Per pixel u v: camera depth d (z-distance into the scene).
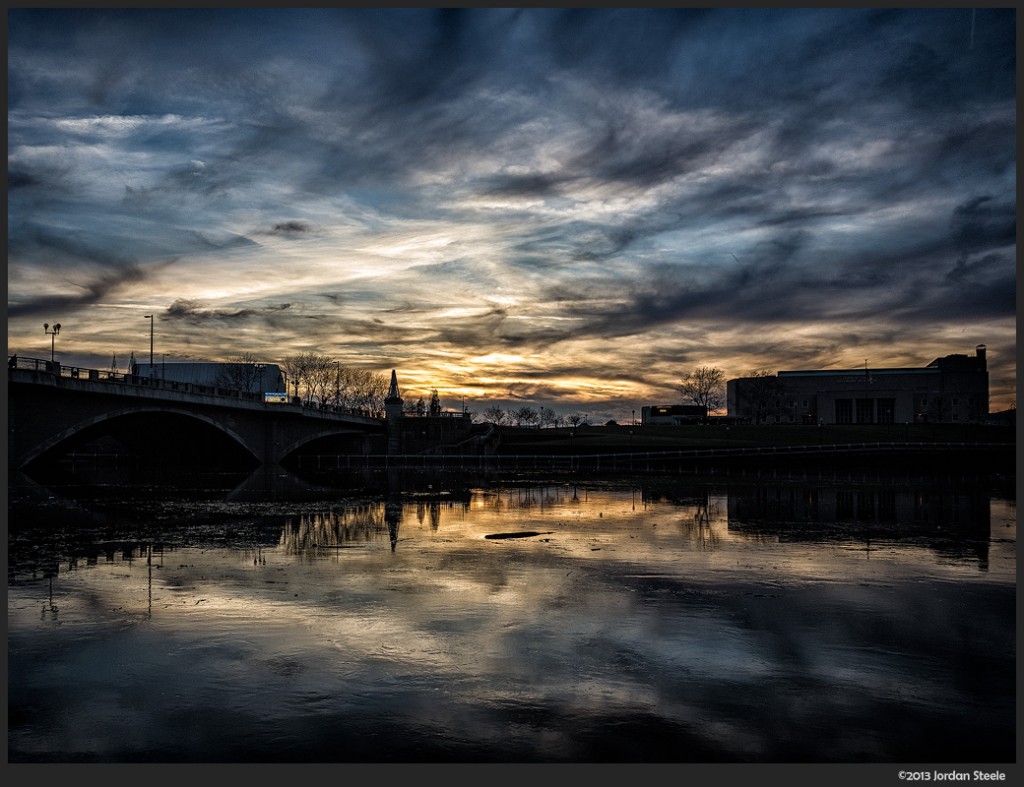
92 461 125.31
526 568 28.67
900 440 156.50
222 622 20.61
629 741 13.80
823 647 18.95
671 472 109.19
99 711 14.87
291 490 66.94
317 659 17.70
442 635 19.59
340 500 57.28
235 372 176.88
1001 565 29.92
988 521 46.12
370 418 137.62
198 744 13.54
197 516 44.44
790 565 29.67
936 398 196.75
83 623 20.42
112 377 68.50
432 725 14.36
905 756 13.38
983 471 119.62
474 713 14.89
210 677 16.59
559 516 47.56
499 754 13.25
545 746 13.56
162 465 105.94
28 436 60.44
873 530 40.97
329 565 28.91
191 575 26.70
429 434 153.75
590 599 23.58
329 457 135.12
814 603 23.25
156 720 14.52
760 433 168.12
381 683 16.31
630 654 18.28
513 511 50.56
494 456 125.25
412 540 35.84
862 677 16.97
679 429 179.00
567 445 145.50
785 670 17.33
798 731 14.30
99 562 29.05
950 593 24.78
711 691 16.09
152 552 31.41
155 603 22.62
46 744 13.52
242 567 28.31
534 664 17.52
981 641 19.52
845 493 69.88
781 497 64.12
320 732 14.04
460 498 61.19
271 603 22.73
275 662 17.50
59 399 62.94
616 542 35.66
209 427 88.56
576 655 18.16
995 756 13.39
